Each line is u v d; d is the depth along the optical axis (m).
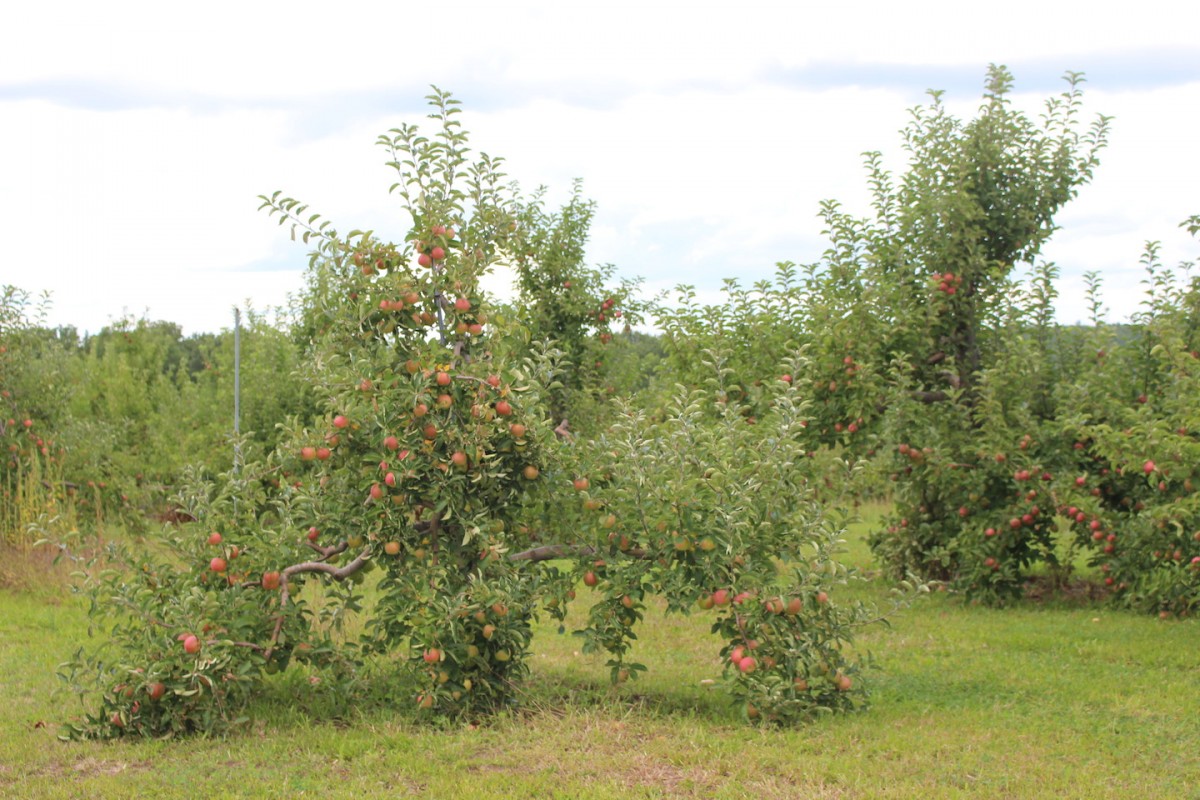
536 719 6.20
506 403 6.18
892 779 5.22
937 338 10.98
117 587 6.04
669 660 8.06
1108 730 6.06
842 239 10.73
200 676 5.76
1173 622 9.36
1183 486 9.01
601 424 12.97
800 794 4.99
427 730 6.03
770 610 5.98
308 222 6.41
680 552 6.16
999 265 10.74
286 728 6.13
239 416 16.36
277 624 6.14
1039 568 12.05
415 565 6.25
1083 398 10.12
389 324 6.38
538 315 13.39
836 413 10.34
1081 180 11.05
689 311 11.07
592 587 6.44
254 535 6.27
